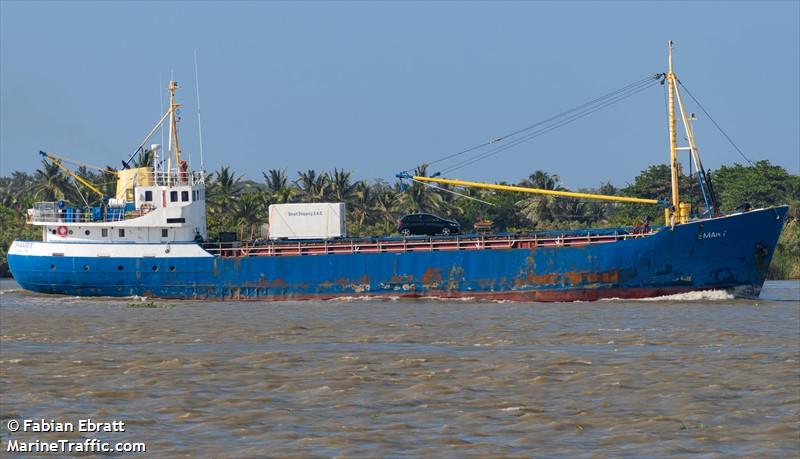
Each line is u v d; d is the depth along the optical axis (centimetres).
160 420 12069
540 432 11438
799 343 18525
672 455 10488
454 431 11488
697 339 19225
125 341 19812
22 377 14975
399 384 14275
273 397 13388
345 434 11350
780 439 11094
